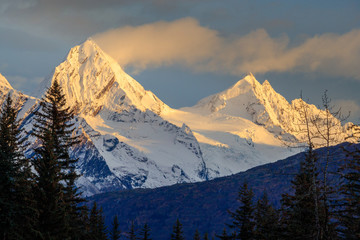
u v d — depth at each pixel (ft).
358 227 227.61
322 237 230.89
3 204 270.46
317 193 228.02
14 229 275.18
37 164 315.99
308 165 226.99
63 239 298.15
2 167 289.53
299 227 274.57
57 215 299.79
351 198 230.89
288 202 287.48
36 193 299.99
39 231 284.82
